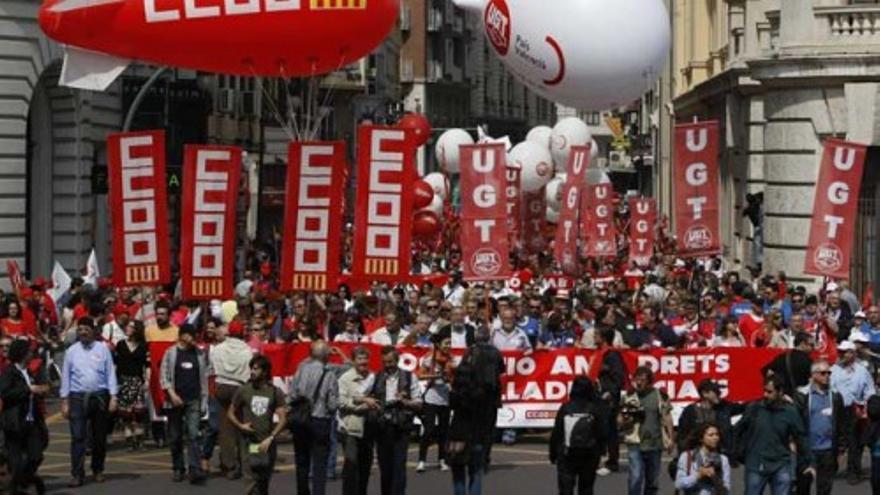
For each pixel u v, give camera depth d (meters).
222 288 31.31
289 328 33.84
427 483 27.81
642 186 109.19
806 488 22.94
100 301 35.25
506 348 31.91
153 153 30.70
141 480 28.16
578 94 34.69
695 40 71.06
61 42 35.97
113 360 29.80
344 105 98.00
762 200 48.84
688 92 69.56
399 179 32.19
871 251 41.44
